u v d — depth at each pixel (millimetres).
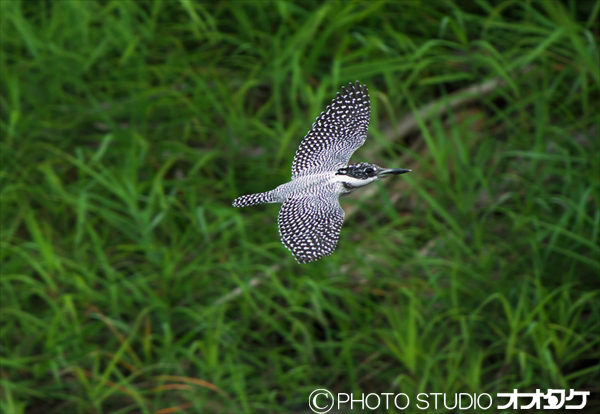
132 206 8906
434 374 8219
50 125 9625
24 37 9875
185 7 9953
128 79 10148
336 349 8703
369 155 9648
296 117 9477
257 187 9453
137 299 8578
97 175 8992
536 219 8953
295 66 9586
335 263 8742
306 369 8391
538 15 10125
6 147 9359
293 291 8531
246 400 8234
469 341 8336
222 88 9750
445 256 8938
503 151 9711
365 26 10508
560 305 8305
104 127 9984
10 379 8516
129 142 9570
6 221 9250
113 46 10305
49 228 9062
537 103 9633
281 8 10055
